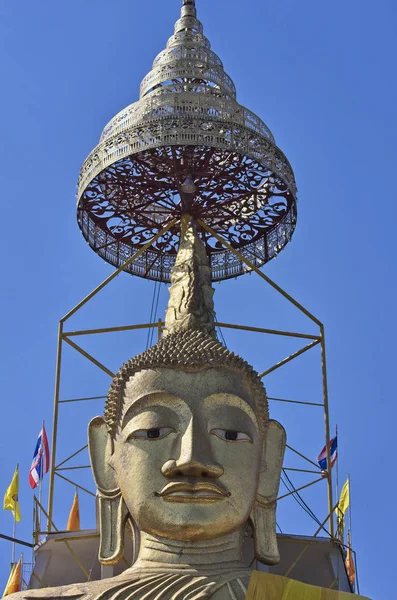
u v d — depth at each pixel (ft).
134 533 51.29
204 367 52.13
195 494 49.52
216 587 46.93
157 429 50.90
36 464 75.15
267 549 52.21
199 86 73.31
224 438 50.93
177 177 72.64
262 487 53.01
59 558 63.21
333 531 67.51
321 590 46.73
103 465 53.11
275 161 71.97
